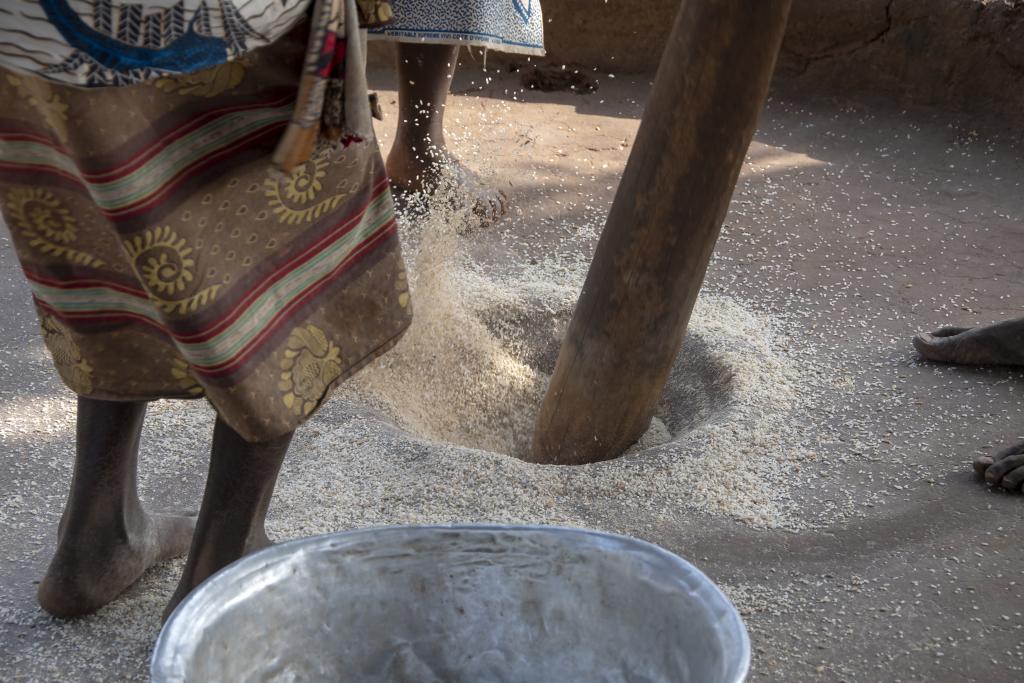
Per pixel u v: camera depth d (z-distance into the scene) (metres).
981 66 5.57
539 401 3.34
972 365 3.18
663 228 2.59
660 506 2.46
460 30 3.86
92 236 1.62
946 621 2.08
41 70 1.33
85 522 1.97
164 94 1.47
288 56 1.53
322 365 1.78
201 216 1.55
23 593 2.13
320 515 2.38
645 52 6.58
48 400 2.96
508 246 4.18
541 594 1.45
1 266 3.96
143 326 1.71
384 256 1.82
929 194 4.82
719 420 2.88
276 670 1.39
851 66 6.04
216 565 1.85
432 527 1.46
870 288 3.80
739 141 2.51
